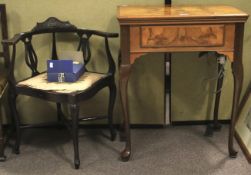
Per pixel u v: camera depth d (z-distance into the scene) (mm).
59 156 2305
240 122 2496
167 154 2299
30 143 2467
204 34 1980
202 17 1935
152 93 2584
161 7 2266
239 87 2098
